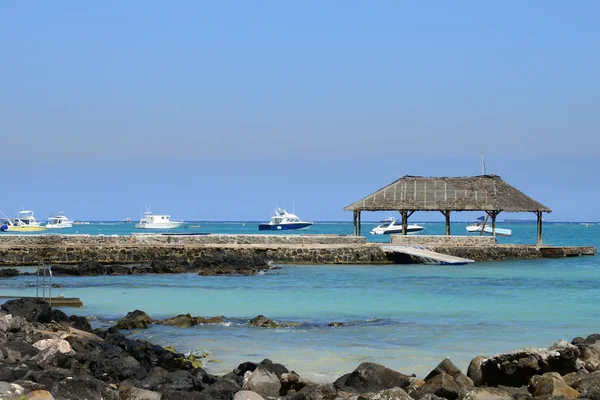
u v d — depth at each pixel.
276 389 15.35
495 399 13.54
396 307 31.11
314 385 14.74
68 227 174.50
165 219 169.25
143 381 15.56
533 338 23.61
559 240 121.31
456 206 63.41
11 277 43.69
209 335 23.89
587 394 13.77
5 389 12.77
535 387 14.23
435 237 62.78
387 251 57.28
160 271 47.62
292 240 61.31
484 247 62.31
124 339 20.27
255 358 20.48
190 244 58.50
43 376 14.23
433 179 66.12
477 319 27.64
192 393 13.83
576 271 50.22
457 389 14.00
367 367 15.84
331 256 56.75
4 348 16.33
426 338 23.61
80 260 53.31
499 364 15.53
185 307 30.92
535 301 33.38
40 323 21.58
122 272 46.69
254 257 52.34
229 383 15.30
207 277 44.94
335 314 28.97
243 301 33.06
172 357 19.41
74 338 19.17
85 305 31.36
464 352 21.34
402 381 15.51
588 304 32.12
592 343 19.20
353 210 64.88
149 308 30.58
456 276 46.19
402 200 64.38
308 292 36.88
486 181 65.69
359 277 45.12
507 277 45.47
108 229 183.62
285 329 25.16
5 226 149.50
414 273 48.12
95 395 13.61
